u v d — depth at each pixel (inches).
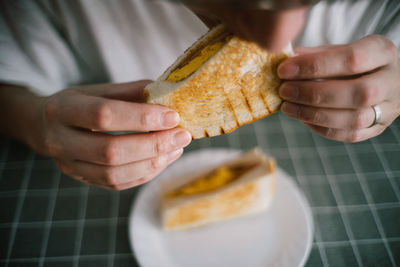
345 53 11.6
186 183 18.5
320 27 21.3
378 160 19.6
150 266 16.2
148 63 23.3
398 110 13.5
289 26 8.7
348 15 20.8
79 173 14.2
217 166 19.1
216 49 11.6
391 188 18.5
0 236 17.5
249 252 16.8
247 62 11.4
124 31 21.2
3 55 20.6
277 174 18.8
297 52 15.9
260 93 12.1
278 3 8.2
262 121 22.1
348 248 16.7
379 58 12.1
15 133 19.3
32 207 18.5
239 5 8.5
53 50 22.0
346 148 20.2
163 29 20.9
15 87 20.6
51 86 23.2
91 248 17.2
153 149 12.5
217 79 11.6
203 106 12.1
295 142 20.8
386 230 17.1
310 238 16.5
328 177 19.2
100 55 22.4
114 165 13.2
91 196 18.9
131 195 19.0
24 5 19.8
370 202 18.1
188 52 12.0
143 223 17.4
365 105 11.9
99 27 20.6
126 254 17.1
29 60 21.8
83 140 13.0
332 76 11.8
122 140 12.6
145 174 13.6
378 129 14.2
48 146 13.9
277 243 16.9
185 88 11.7
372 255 16.4
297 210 17.4
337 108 12.5
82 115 12.2
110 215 18.3
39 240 17.4
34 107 17.4
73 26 20.9
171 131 12.5
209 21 11.9
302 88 11.8
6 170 19.8
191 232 17.6
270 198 18.0
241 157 19.1
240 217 18.1
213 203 17.3
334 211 17.9
